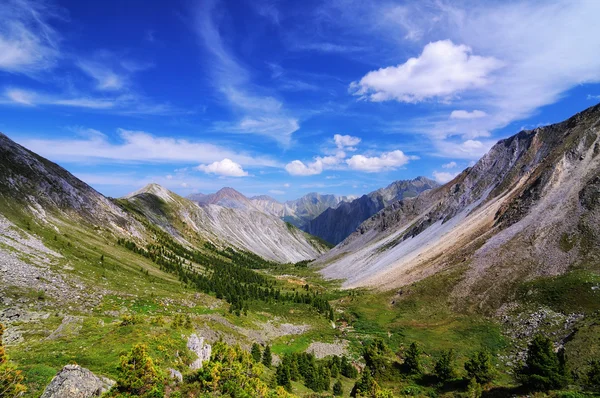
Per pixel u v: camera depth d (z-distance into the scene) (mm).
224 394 27641
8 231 78875
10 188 103062
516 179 152125
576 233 87625
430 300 96125
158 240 179375
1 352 23109
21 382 23812
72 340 37156
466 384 53656
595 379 43125
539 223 99438
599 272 73875
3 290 56594
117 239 132875
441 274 104750
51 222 103312
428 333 80438
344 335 87750
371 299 113188
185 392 26562
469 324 79438
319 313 107875
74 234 106062
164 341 36656
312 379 57438
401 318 93188
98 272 85312
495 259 96688
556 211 99562
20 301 55438
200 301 94062
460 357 67188
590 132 119562
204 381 27797
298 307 114250
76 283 72125
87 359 30875
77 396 21781
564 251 85312
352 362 73188
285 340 83188
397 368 64188
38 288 62531
